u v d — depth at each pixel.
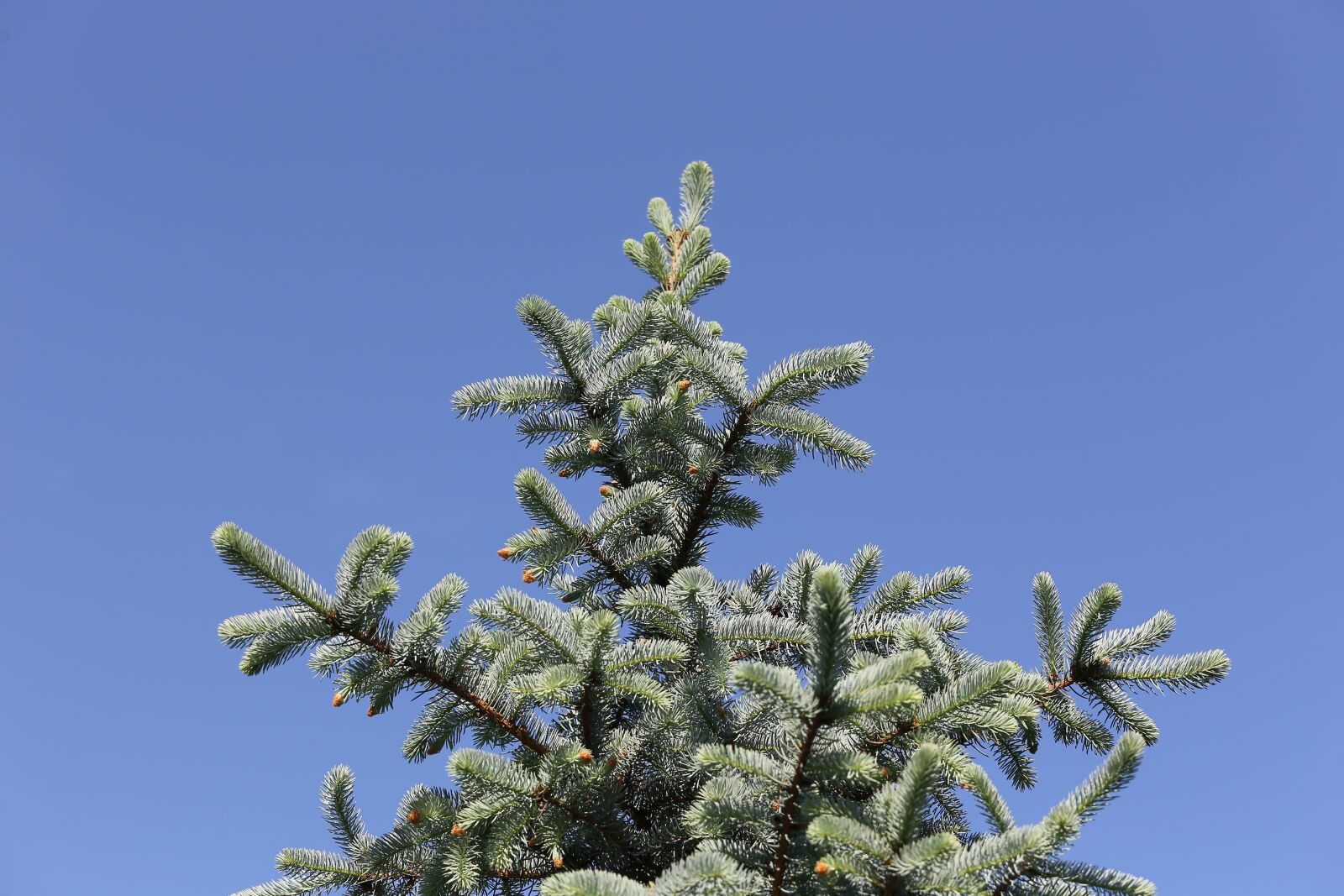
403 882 4.21
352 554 3.76
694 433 4.80
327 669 3.99
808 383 4.53
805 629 4.27
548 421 5.05
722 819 3.51
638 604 4.23
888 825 3.26
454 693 3.94
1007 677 3.62
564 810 3.92
